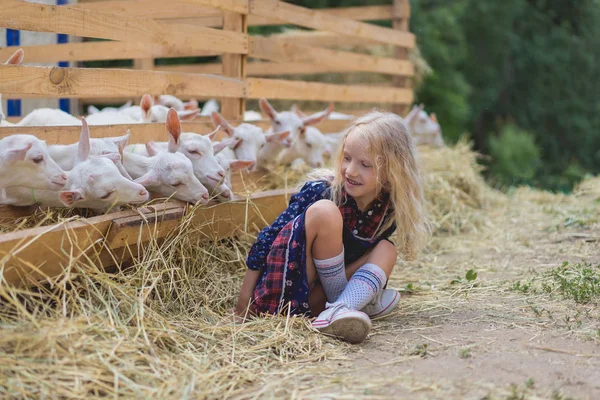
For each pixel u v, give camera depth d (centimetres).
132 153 405
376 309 359
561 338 324
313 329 327
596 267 464
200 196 384
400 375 276
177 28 505
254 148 526
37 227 312
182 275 376
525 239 599
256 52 595
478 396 254
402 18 874
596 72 1925
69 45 668
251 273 356
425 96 1520
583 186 884
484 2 1752
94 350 271
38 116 476
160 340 295
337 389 264
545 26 1941
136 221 345
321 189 362
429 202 663
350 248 361
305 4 1455
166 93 499
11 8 391
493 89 1794
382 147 338
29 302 294
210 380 270
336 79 977
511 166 1608
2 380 243
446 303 395
